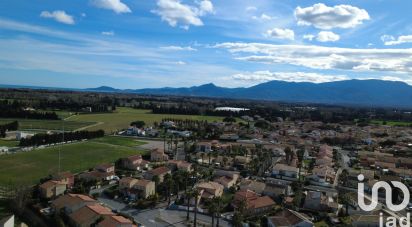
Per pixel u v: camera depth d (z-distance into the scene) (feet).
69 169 563.89
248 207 402.11
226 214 404.57
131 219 370.32
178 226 364.58
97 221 346.54
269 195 464.24
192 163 627.46
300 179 554.05
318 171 556.10
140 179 491.72
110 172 533.14
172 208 417.69
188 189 468.34
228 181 506.89
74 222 353.31
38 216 376.27
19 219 373.20
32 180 492.13
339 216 398.42
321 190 508.53
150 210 409.08
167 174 502.38
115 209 407.23
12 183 474.49
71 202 382.01
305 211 412.36
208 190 450.71
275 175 577.84
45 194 424.05
